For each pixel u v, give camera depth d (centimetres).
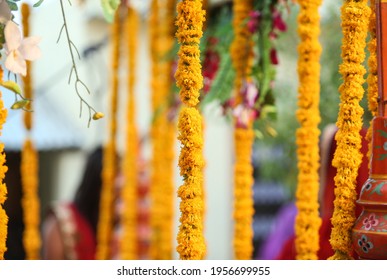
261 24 196
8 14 128
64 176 564
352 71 121
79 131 537
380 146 118
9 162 500
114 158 264
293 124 363
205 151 541
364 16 122
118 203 317
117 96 249
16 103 125
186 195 118
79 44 495
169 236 262
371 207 116
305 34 151
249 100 193
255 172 510
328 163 187
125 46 261
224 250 535
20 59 126
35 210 232
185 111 119
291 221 267
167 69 233
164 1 239
